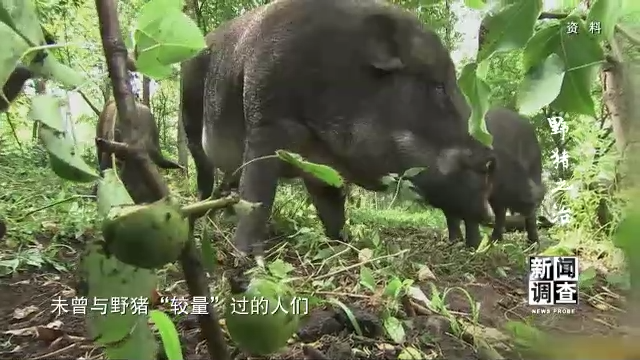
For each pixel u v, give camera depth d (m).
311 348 1.90
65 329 2.59
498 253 4.97
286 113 4.11
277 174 4.09
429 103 4.30
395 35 4.26
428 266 4.24
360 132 4.14
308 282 2.92
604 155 5.93
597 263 4.73
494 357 2.15
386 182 4.15
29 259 3.82
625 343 1.39
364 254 3.69
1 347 2.39
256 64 4.18
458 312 2.88
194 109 5.40
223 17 8.41
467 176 4.39
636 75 1.04
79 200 5.19
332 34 4.15
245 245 3.74
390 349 2.24
